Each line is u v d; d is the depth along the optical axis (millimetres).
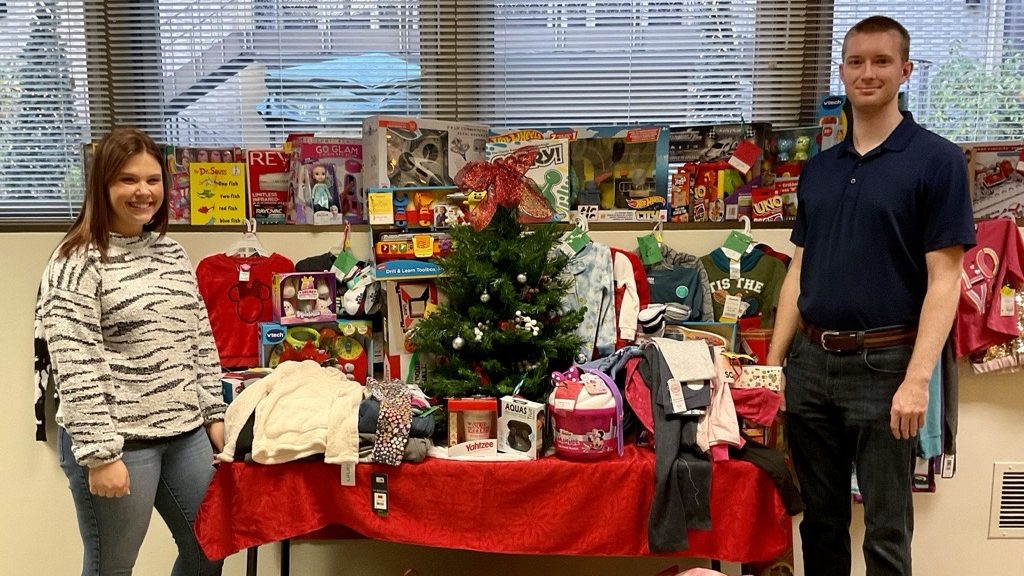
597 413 1694
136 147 1503
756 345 2049
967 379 2203
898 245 1579
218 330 2125
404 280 2061
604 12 2373
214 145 2389
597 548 1714
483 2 2377
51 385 2119
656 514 1665
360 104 2395
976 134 2338
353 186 2211
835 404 1680
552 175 2113
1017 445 2221
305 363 1906
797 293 1852
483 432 1822
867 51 1572
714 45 2371
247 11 2355
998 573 2277
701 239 2211
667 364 1789
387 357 2061
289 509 1734
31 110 2332
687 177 2199
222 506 1714
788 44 2357
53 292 1443
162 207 1625
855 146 1676
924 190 1545
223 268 2129
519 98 2400
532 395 1877
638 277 2111
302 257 2205
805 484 1801
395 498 1726
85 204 1517
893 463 1620
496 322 1903
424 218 2080
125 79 2359
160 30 2348
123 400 1528
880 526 1648
